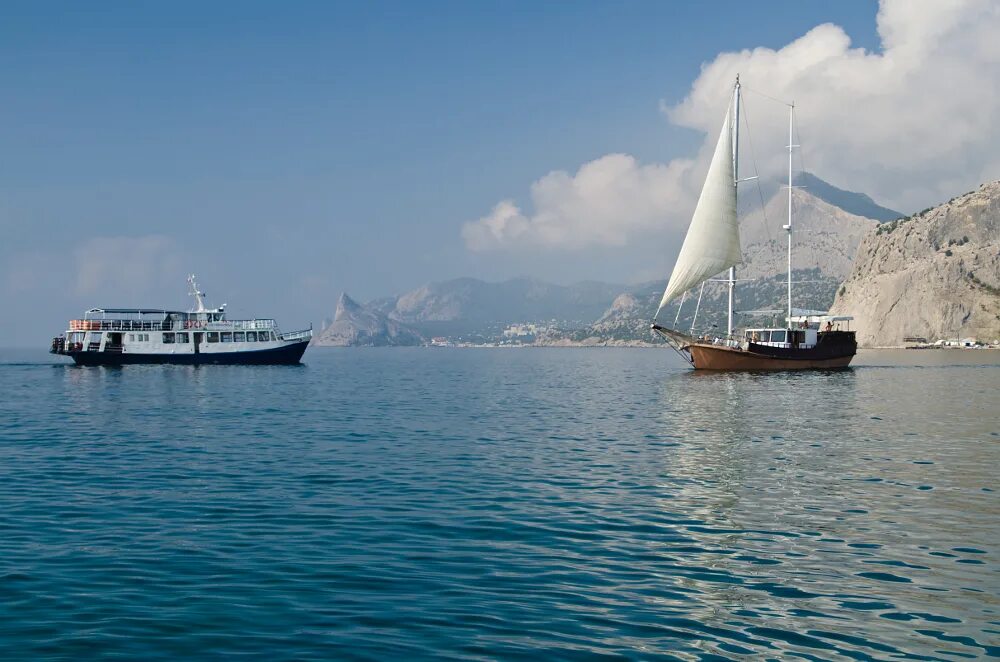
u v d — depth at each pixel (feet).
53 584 54.08
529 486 89.97
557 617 48.03
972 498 82.43
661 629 46.29
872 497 83.20
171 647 43.16
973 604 50.80
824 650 43.52
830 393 233.35
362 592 52.31
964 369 412.77
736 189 341.62
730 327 347.15
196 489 88.53
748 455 113.19
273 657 41.81
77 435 140.26
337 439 133.69
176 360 413.59
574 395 241.14
